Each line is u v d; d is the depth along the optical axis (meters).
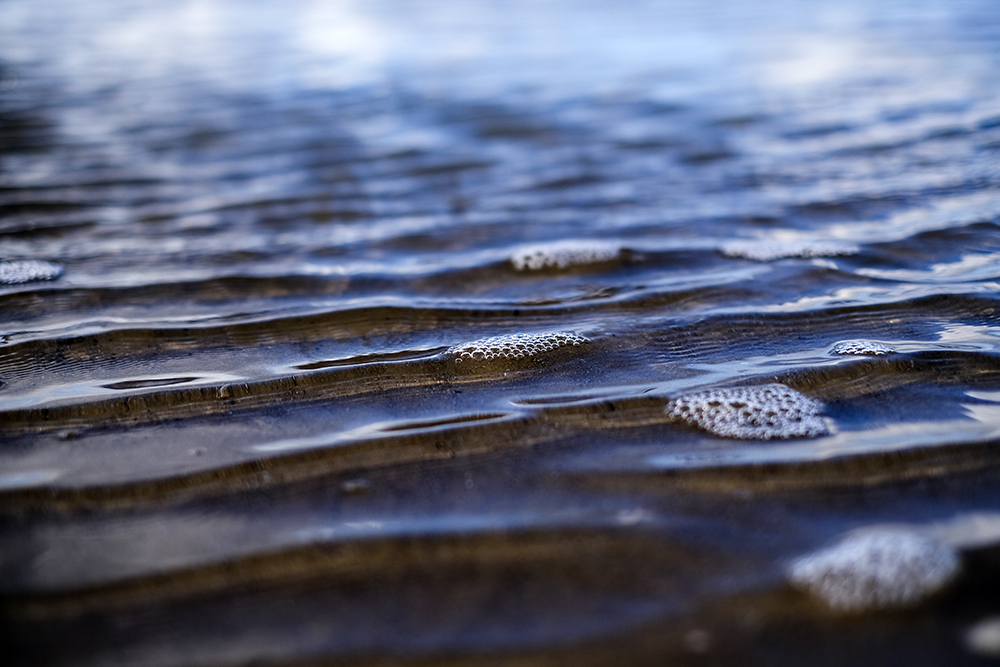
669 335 0.70
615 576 0.56
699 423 0.63
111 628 0.55
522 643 0.55
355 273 0.78
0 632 0.55
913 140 1.00
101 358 0.69
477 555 0.57
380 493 0.60
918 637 0.54
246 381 0.67
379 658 0.54
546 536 0.58
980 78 1.31
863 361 0.67
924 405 0.64
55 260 0.80
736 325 0.71
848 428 0.62
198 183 0.94
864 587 0.56
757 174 0.93
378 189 0.92
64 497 0.60
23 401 0.65
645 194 0.90
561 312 0.73
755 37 1.84
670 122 1.14
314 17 2.40
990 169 0.91
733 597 0.56
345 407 0.65
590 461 0.61
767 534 0.58
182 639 0.55
